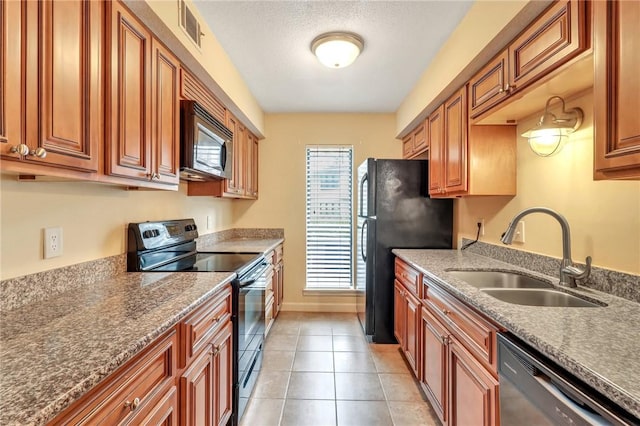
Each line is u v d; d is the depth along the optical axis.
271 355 2.55
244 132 3.07
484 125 1.91
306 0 1.68
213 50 1.98
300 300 3.69
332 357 2.52
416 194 2.78
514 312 1.06
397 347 2.71
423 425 1.73
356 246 3.63
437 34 2.00
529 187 1.78
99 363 0.70
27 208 1.12
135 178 1.30
